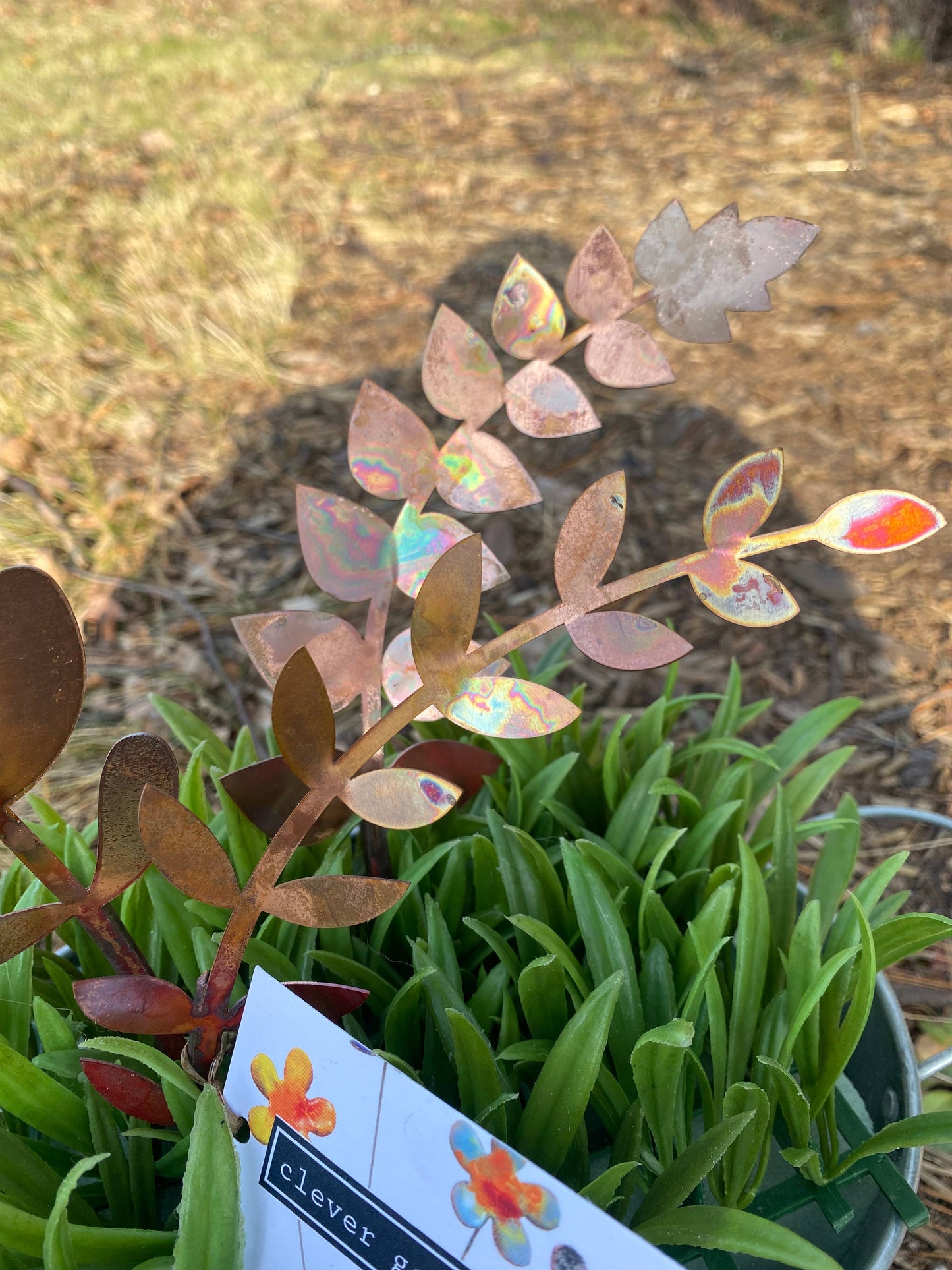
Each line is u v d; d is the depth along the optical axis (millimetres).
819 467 979
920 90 1749
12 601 217
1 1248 260
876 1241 311
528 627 262
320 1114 256
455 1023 279
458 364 329
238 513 949
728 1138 268
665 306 318
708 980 303
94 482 958
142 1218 308
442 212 1419
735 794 431
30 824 381
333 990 285
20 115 1683
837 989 320
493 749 440
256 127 1658
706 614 856
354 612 860
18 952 265
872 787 701
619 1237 217
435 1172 241
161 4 2307
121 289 1227
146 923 374
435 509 952
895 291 1221
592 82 1862
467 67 1940
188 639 824
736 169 1511
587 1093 278
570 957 320
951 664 792
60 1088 302
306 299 1242
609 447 1025
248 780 334
